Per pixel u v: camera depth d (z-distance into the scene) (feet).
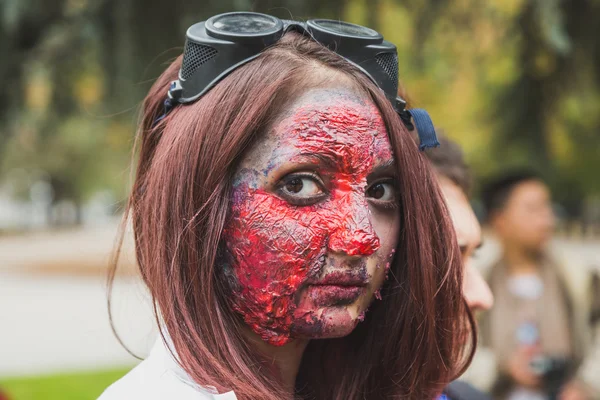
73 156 72.02
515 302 8.84
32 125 17.71
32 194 109.70
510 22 12.76
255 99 3.46
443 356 4.31
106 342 23.40
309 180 3.47
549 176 14.29
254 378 3.59
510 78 14.34
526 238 8.78
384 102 3.66
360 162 3.49
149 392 3.57
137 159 4.24
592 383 8.64
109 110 11.62
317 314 3.45
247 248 3.45
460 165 5.46
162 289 3.63
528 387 8.63
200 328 3.56
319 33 3.77
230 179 3.53
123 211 4.56
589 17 12.15
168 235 3.66
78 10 11.60
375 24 11.53
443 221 4.12
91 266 51.67
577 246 57.77
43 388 16.96
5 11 12.11
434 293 4.00
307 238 3.40
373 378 4.45
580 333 8.84
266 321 3.49
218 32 3.63
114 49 11.12
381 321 4.30
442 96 24.41
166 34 10.22
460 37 13.02
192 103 3.71
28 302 33.22
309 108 3.48
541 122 14.30
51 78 13.80
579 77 13.19
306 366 4.52
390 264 4.01
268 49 3.66
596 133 18.92
